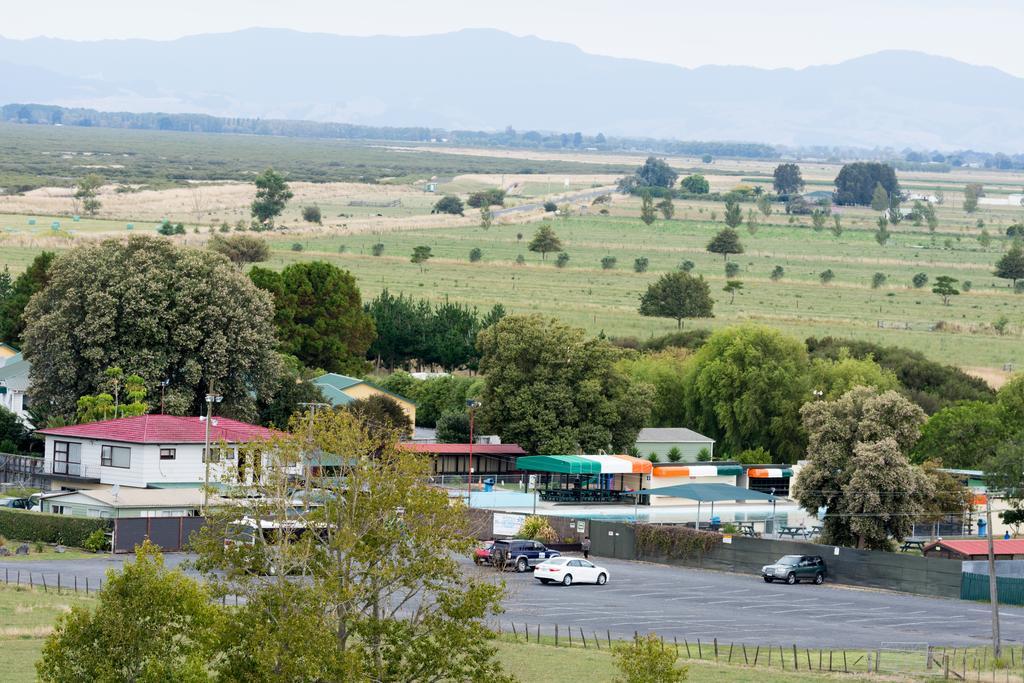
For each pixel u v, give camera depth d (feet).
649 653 316.60
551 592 577.02
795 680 407.44
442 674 308.19
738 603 566.77
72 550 627.46
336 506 313.94
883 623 528.63
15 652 388.16
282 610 298.76
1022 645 481.87
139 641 293.23
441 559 316.60
